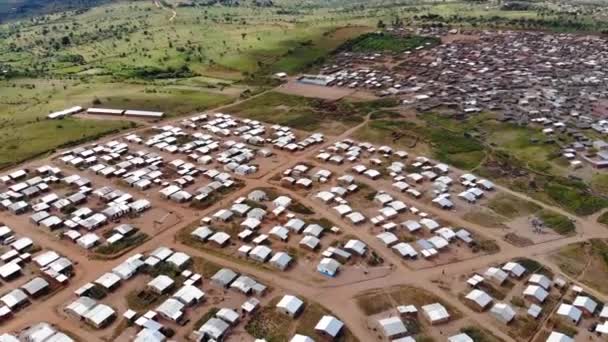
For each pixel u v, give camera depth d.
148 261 116.19
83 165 167.75
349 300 106.25
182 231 130.38
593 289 110.12
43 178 157.50
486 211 141.25
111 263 117.25
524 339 96.81
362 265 117.44
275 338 96.25
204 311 102.75
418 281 112.25
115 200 143.25
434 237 127.00
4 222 133.75
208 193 148.75
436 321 100.00
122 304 104.38
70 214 137.00
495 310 102.00
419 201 146.62
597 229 132.25
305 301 105.56
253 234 128.88
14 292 105.12
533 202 145.88
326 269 114.00
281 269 115.31
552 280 112.56
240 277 111.12
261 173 163.50
